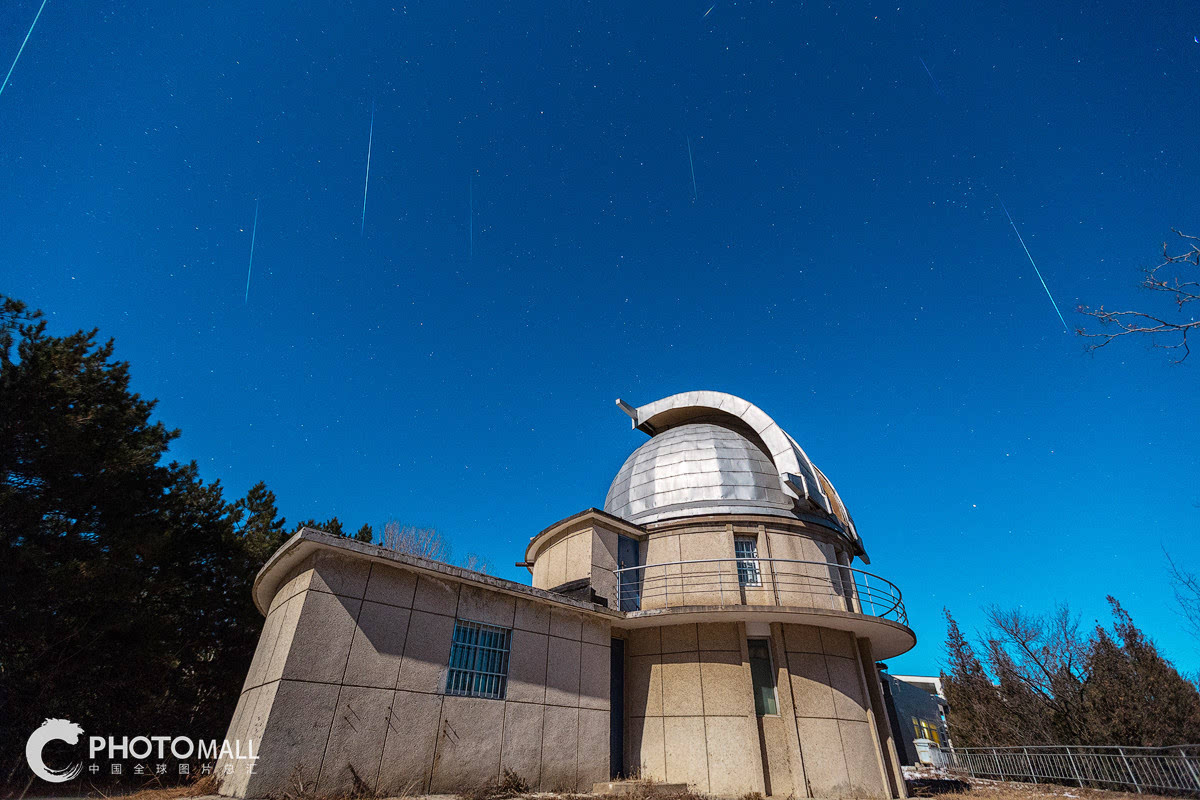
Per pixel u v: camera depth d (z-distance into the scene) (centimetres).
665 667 1702
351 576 1114
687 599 1800
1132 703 2056
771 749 1540
